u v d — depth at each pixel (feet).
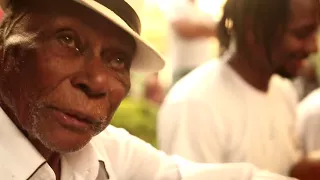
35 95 2.51
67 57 2.54
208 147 4.47
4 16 2.74
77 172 3.11
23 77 2.55
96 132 2.67
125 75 2.81
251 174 3.63
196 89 4.63
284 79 5.31
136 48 3.01
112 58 2.70
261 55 4.63
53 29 2.54
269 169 4.72
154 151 3.76
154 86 8.54
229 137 4.56
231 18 4.71
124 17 2.73
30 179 2.74
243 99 4.66
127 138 3.69
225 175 3.58
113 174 3.43
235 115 4.59
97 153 3.27
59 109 2.50
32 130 2.55
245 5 4.57
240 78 4.73
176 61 8.31
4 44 2.64
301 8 4.48
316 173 4.28
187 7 8.13
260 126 4.70
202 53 8.25
